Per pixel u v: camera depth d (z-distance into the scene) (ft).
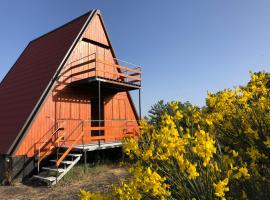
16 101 47.83
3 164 39.40
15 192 32.94
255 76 14.60
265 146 12.28
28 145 41.01
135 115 63.57
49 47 55.98
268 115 13.04
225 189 8.44
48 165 42.96
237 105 14.57
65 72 48.34
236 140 13.83
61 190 31.71
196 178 10.27
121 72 60.80
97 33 56.24
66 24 58.65
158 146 10.85
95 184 32.63
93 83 47.16
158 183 8.92
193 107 14.97
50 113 45.19
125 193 9.52
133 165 11.05
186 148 11.02
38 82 47.50
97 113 56.18
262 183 10.46
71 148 39.73
